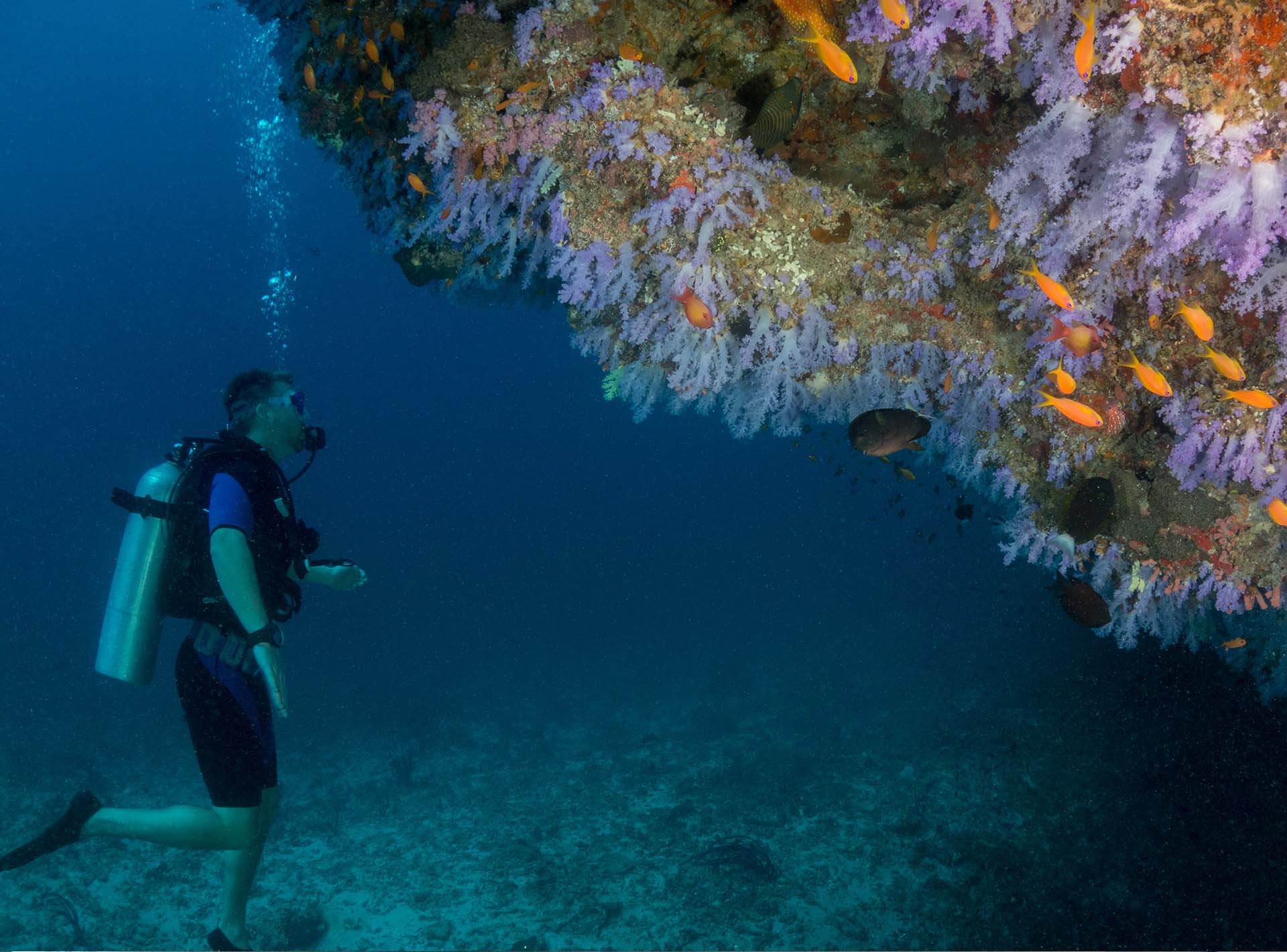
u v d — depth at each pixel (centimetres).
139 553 287
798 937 748
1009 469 343
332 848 1037
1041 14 225
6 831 1124
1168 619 336
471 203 325
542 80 285
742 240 296
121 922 866
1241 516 293
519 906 855
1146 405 312
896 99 302
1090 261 277
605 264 301
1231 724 820
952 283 311
